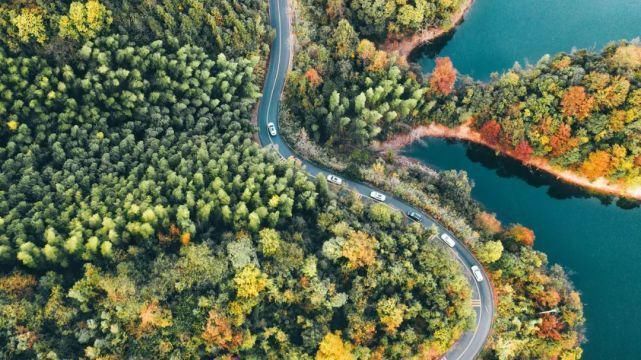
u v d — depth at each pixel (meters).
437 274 148.38
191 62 169.12
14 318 124.31
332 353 132.88
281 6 198.25
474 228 167.62
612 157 172.12
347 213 154.12
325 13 195.12
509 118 180.25
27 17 150.62
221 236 144.88
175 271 133.75
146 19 168.62
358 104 178.00
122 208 142.88
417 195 166.50
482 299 157.12
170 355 129.00
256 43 182.38
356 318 139.12
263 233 142.12
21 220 138.38
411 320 145.88
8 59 151.00
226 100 171.12
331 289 140.50
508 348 146.88
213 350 131.00
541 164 185.62
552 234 179.62
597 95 170.12
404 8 195.38
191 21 173.12
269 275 139.12
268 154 160.75
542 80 177.50
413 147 190.12
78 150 151.38
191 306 133.12
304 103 177.25
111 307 129.00
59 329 128.00
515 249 162.75
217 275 134.88
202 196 148.00
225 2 177.00
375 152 184.25
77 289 128.62
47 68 154.38
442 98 187.00
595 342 162.25
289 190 152.75
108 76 159.25
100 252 136.50
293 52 191.12
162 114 164.75
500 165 190.50
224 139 164.00
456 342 152.88
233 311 133.50
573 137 174.25
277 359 134.75
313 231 153.75
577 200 184.38
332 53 187.38
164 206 145.25
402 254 150.00
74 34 157.75
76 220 138.88
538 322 149.88
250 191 149.62
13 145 148.00
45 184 147.12
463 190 172.12
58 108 156.62
